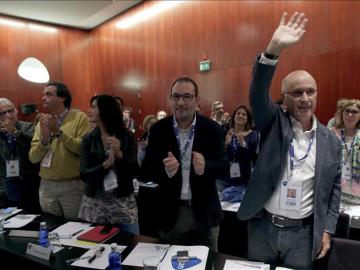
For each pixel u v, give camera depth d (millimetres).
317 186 1372
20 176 2619
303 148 1429
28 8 6887
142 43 7098
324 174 1391
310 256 1403
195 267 1408
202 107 5891
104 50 8180
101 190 2086
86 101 8617
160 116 5750
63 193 2369
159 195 1839
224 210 2648
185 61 6172
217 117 4758
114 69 7914
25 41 7531
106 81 8180
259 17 4953
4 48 7199
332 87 4191
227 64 5449
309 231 1406
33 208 2525
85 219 2170
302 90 1371
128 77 7531
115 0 6734
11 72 7285
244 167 3068
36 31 7719
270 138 1454
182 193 1791
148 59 6980
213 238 1854
